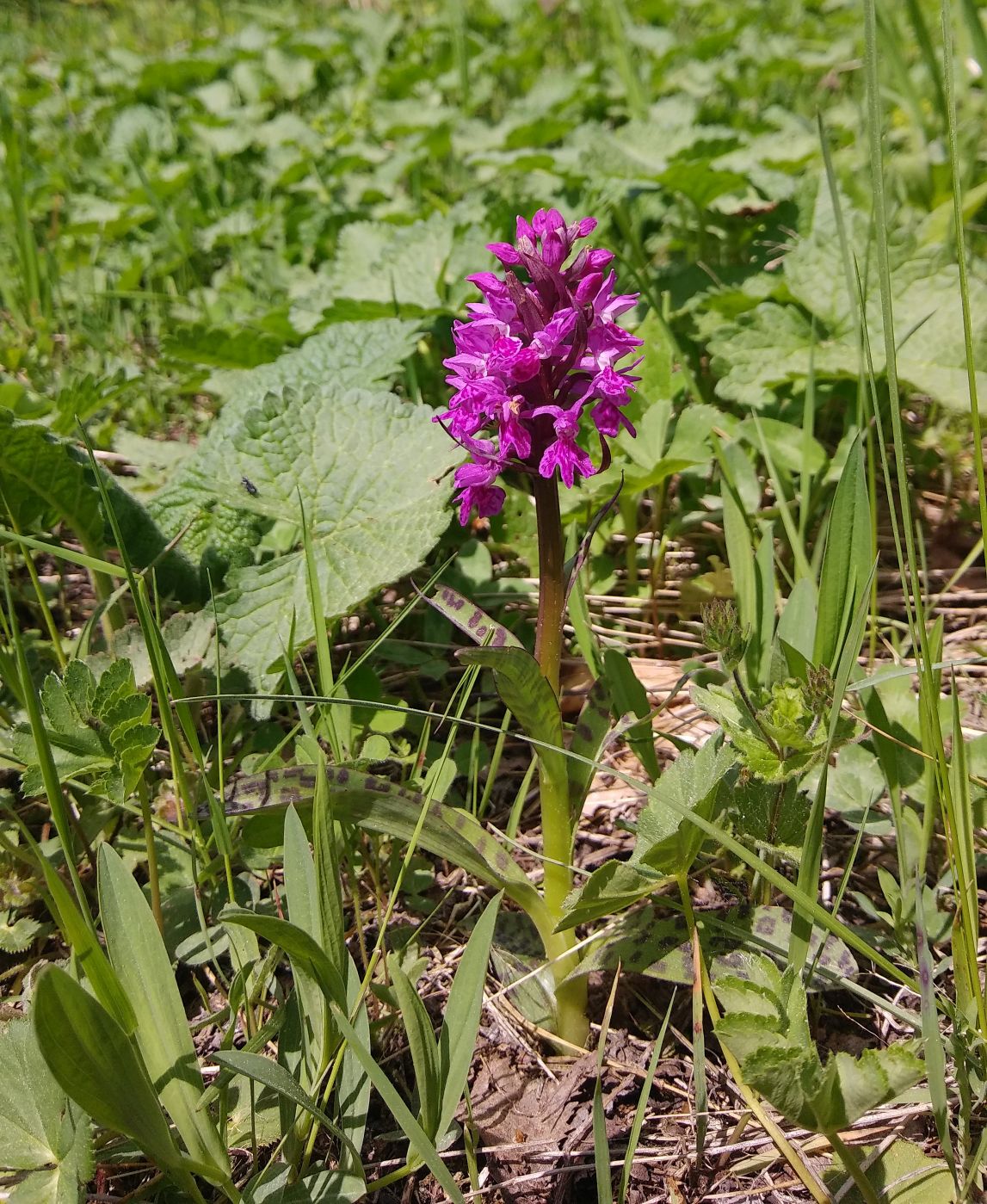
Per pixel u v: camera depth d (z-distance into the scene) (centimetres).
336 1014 29
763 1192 32
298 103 133
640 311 63
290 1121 30
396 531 44
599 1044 32
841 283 55
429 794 33
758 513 51
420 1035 29
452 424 31
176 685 36
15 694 41
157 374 71
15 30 176
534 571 52
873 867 40
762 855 35
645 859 31
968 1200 30
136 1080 27
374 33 150
